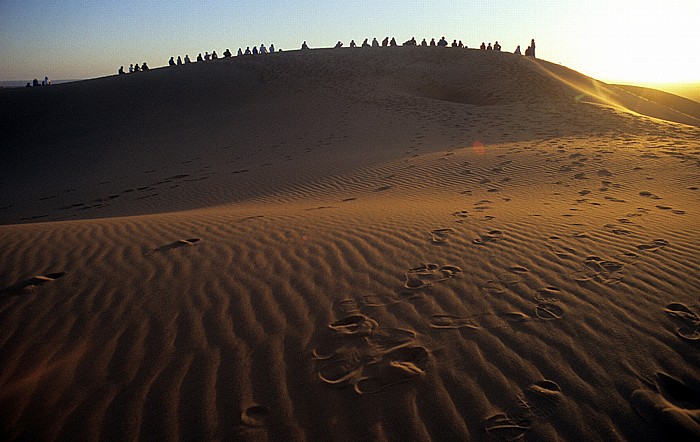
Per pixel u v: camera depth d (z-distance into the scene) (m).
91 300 3.75
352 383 2.67
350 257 4.56
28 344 3.14
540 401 2.46
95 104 28.52
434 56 36.06
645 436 2.21
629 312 3.27
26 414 2.49
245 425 2.38
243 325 3.32
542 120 19.05
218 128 22.19
